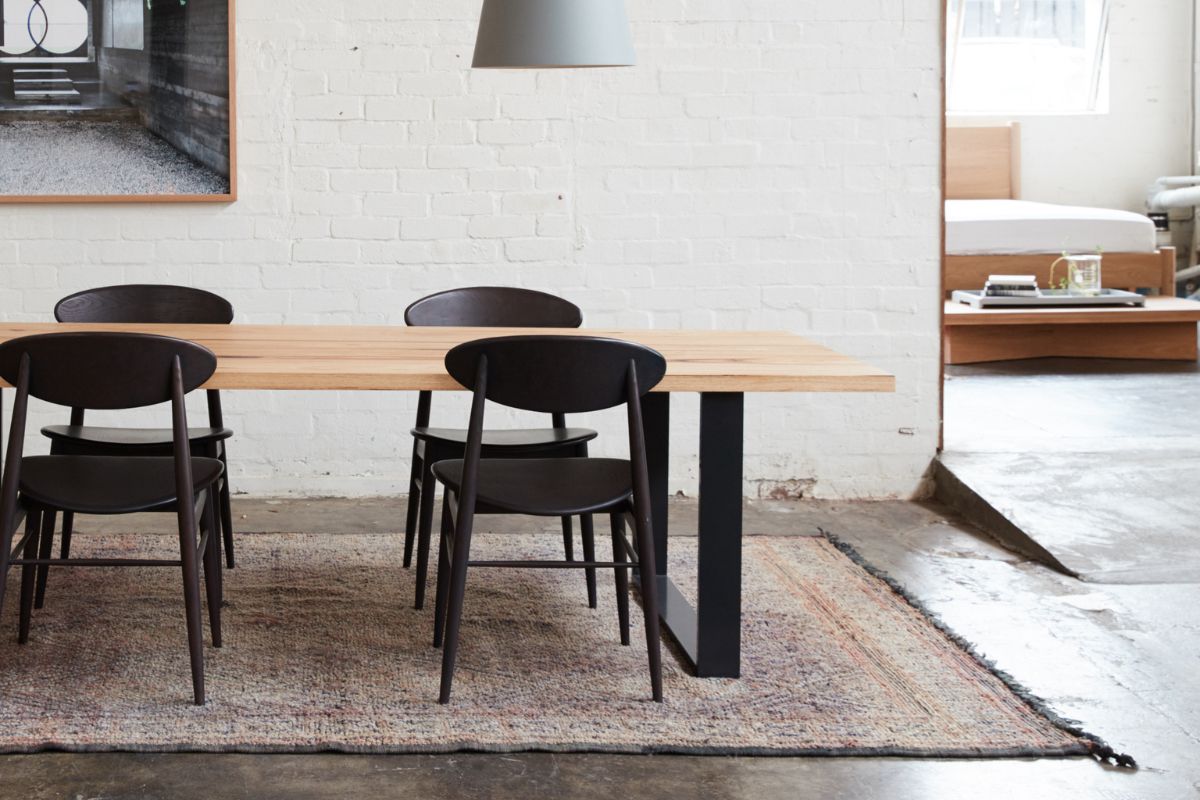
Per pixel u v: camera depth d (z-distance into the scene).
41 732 2.45
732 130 4.52
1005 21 9.83
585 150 4.49
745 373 2.64
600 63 2.65
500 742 2.43
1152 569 3.67
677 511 4.49
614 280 4.55
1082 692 2.76
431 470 3.05
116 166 4.39
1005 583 3.62
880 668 2.89
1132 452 4.77
